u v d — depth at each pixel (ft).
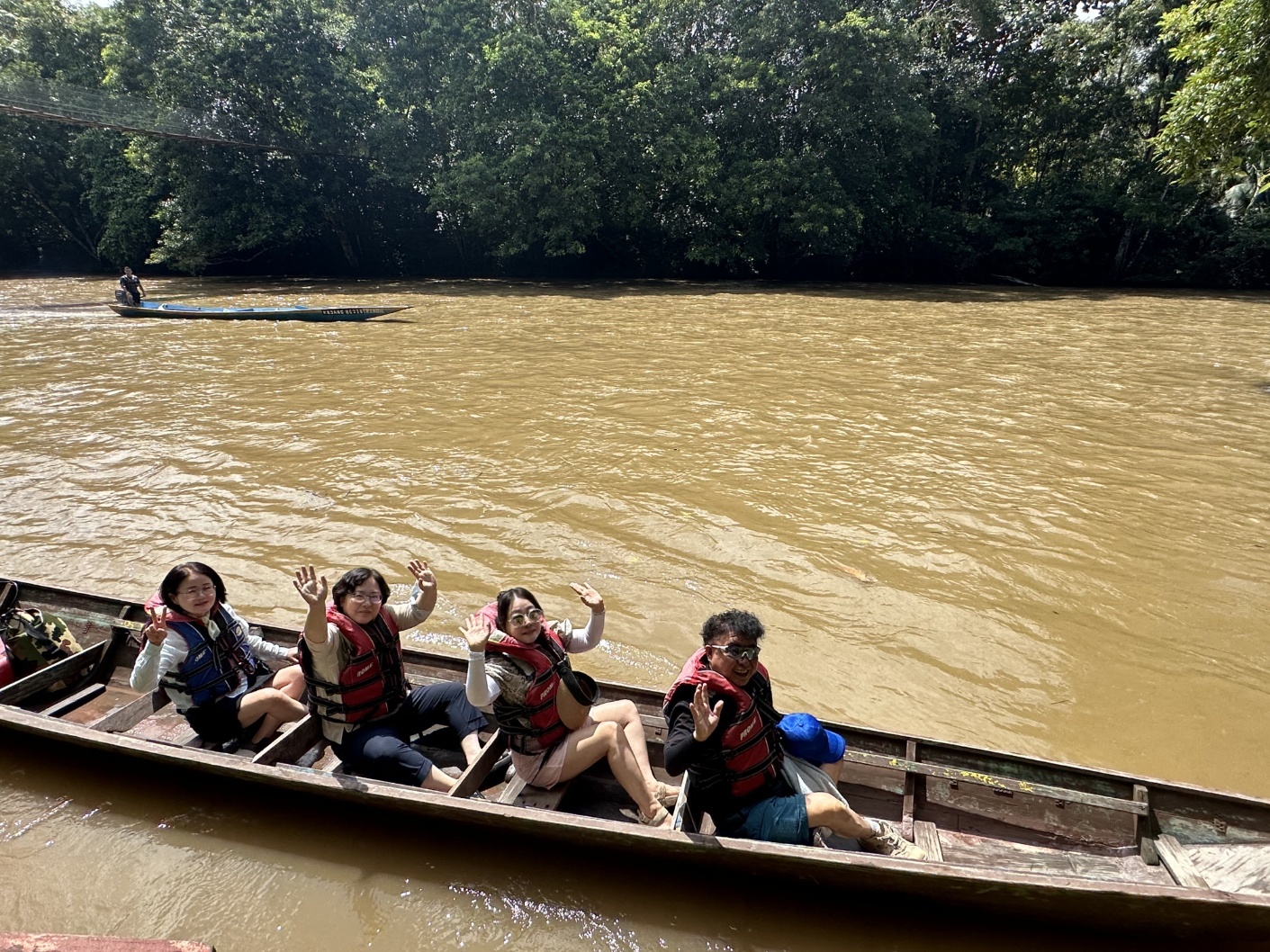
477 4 105.60
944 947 11.48
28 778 14.53
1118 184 115.34
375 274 130.11
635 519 26.16
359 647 13.87
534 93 105.29
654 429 36.01
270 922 11.55
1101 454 32.81
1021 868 12.76
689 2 105.40
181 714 16.42
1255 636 19.95
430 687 15.30
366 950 11.11
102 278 120.37
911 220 113.09
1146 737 16.52
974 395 42.83
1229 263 110.01
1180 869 12.01
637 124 104.12
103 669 17.95
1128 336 63.77
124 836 13.21
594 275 126.00
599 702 15.85
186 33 100.07
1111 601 21.48
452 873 12.47
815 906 12.00
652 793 13.21
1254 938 10.77
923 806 14.11
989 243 116.98
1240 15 39.14
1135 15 105.50
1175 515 26.73
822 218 103.04
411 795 12.44
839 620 20.54
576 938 11.44
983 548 24.32
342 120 108.78
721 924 11.70
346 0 108.68
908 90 106.83
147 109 94.94
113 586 21.95
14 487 28.94
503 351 55.88
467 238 126.41
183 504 27.35
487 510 26.81
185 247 107.55
